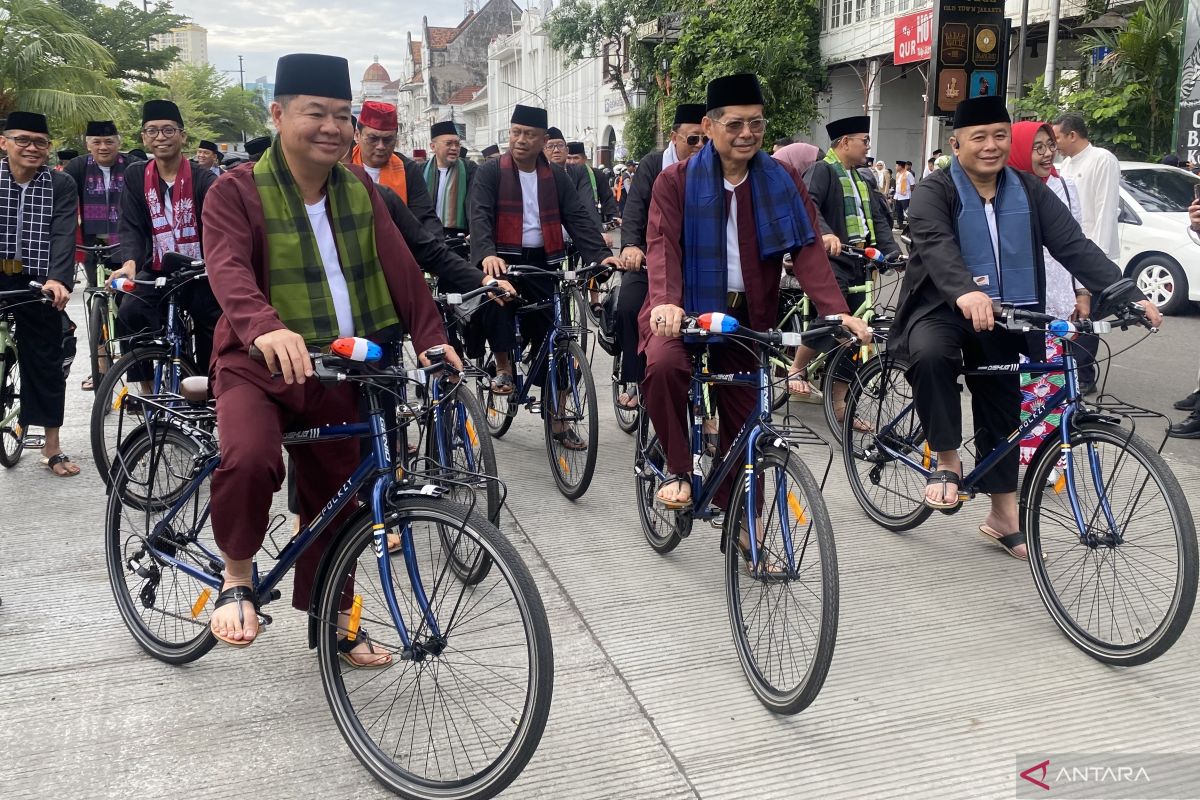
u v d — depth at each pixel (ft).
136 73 139.33
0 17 79.56
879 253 18.90
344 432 9.15
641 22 90.22
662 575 13.46
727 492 12.37
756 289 12.21
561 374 16.69
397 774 8.83
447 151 22.81
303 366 8.07
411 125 282.15
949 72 30.99
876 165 70.08
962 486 13.16
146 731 9.82
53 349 17.34
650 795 8.79
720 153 11.86
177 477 11.01
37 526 15.34
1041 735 9.64
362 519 9.09
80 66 81.82
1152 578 12.50
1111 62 49.03
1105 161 20.01
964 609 12.32
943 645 11.42
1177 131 43.86
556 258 18.34
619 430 20.72
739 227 12.01
